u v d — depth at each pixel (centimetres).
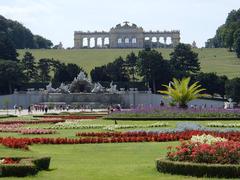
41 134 6606
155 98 19062
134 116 9506
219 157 3247
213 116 9288
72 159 4178
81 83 19225
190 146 3419
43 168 3544
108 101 18650
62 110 16200
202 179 3031
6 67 19775
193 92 10475
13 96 19025
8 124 8500
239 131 6059
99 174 3359
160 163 3341
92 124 8212
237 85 18200
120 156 4356
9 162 3403
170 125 7912
